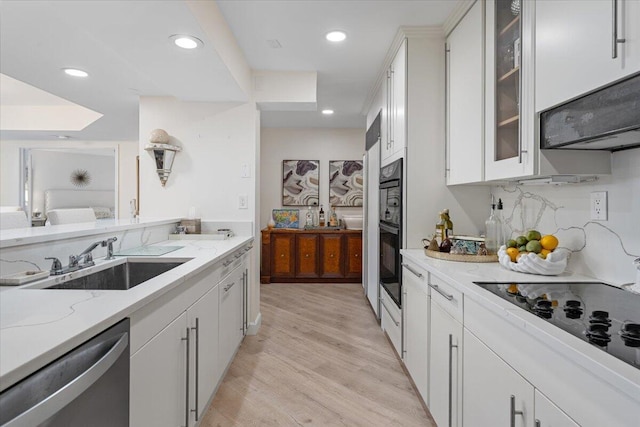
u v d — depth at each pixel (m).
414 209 2.33
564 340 0.81
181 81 2.49
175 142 3.02
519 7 1.49
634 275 1.27
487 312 1.20
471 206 2.33
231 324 2.31
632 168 1.27
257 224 3.15
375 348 2.76
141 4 1.51
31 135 4.82
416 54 2.32
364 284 4.26
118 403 0.96
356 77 3.18
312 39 2.46
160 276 1.34
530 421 0.95
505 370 1.08
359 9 2.09
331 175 5.44
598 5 1.04
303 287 4.74
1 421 0.59
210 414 1.90
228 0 1.97
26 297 1.05
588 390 0.74
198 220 2.92
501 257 1.70
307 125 5.24
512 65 1.58
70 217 2.47
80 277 1.47
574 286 1.34
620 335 0.84
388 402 2.02
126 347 0.99
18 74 2.65
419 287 1.98
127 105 3.45
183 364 1.44
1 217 2.11
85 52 2.27
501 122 1.67
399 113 2.48
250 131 3.02
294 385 2.21
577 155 1.36
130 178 5.38
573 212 1.57
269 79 3.03
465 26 2.01
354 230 5.01
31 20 1.88
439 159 2.32
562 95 1.20
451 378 1.50
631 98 0.94
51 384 0.70
